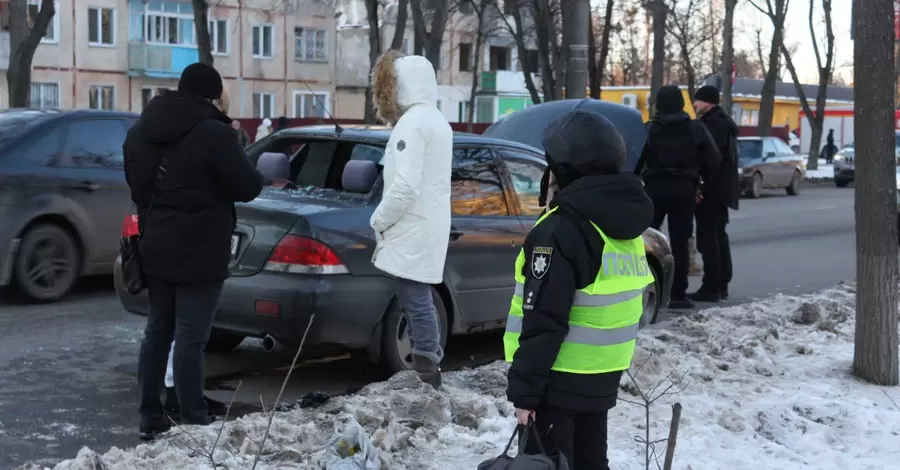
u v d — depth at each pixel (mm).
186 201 5211
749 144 30891
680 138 9898
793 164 31734
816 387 6828
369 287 6441
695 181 10047
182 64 48656
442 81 61406
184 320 5355
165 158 5199
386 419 5363
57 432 5664
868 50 6879
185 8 48969
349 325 6383
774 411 6098
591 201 3467
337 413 5566
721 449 5426
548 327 3410
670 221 10141
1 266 9211
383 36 55031
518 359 3438
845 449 5680
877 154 6957
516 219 7570
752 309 9633
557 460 3445
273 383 6922
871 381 7117
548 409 3578
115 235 10008
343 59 56125
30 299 9477
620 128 10172
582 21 15242
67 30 44844
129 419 5973
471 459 5094
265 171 7176
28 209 9320
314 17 53656
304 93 53812
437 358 6176
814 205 26859
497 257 7336
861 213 7074
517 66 65250
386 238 5996
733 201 10539
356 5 56406
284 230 6316
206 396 6047
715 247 10695
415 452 5145
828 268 14086
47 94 44500
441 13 25344
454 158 7352
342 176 6840
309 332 6266
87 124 9961
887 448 5719
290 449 4891
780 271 13688
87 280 10961
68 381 6777
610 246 3496
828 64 43406
